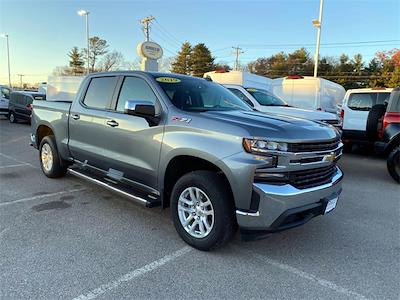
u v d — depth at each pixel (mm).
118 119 4383
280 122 3488
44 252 3523
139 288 2938
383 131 6891
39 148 6520
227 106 4422
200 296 2848
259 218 3137
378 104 8844
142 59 18328
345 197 5797
